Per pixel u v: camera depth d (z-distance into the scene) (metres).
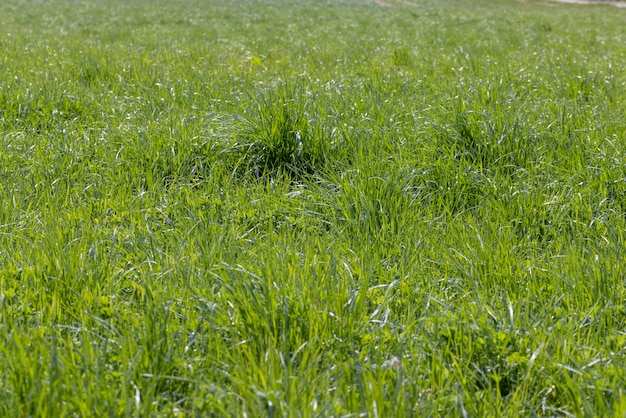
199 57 12.81
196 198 5.22
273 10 32.59
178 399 3.01
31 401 2.73
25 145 6.45
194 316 3.48
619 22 25.38
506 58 12.79
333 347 3.28
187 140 6.14
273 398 2.78
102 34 18.58
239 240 4.51
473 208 5.14
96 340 3.32
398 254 4.34
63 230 4.53
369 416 2.70
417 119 6.97
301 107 6.48
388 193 5.03
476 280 3.97
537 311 3.66
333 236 4.61
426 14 29.98
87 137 6.54
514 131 6.13
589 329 3.43
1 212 4.87
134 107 8.00
